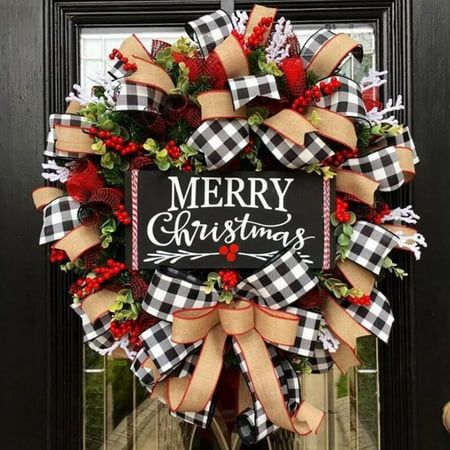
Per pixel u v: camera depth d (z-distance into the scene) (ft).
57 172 2.65
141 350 2.43
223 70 2.29
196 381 2.32
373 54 3.10
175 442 3.04
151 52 2.56
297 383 2.47
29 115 3.09
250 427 2.43
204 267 2.39
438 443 3.01
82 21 3.11
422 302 3.03
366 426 3.10
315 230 2.40
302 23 3.09
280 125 2.28
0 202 3.08
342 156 2.45
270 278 2.30
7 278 3.07
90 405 3.10
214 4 3.08
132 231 2.39
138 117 2.41
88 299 2.47
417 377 3.02
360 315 2.50
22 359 3.06
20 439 3.04
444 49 3.06
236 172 2.40
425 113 3.05
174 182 2.39
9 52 3.09
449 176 3.03
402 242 2.52
